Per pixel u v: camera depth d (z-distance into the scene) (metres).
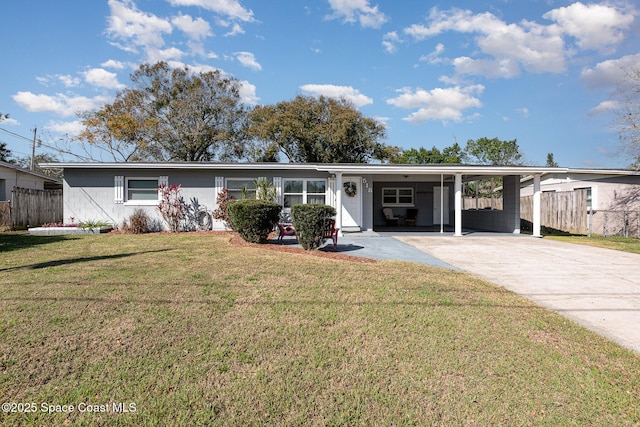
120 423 2.37
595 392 2.82
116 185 14.25
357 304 4.64
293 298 4.80
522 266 7.77
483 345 3.58
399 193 19.56
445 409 2.59
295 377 2.95
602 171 15.48
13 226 14.83
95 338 3.50
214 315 4.15
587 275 6.93
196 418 2.43
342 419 2.46
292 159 32.31
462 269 7.38
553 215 16.50
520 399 2.72
